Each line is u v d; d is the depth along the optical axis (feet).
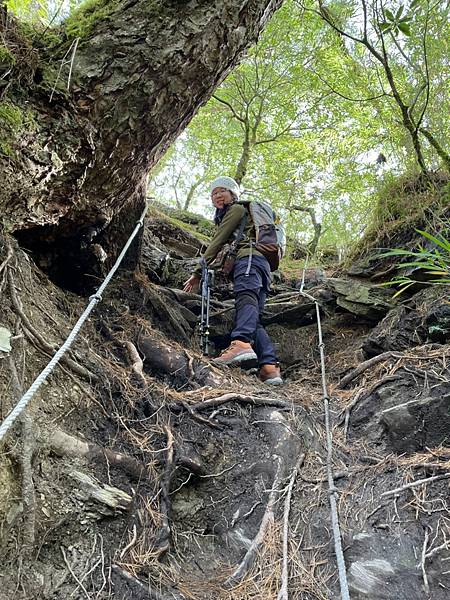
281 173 22.70
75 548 5.37
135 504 6.17
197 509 6.82
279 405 8.73
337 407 9.03
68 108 7.19
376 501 6.87
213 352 12.42
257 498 7.06
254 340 11.00
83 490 5.76
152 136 8.66
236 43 8.89
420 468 7.18
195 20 8.14
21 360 6.16
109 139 7.86
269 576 5.96
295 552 6.28
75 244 9.08
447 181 12.64
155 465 6.79
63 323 7.82
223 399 8.32
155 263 12.91
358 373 9.80
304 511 6.88
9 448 5.26
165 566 5.84
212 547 6.48
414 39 12.79
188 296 12.61
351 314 12.80
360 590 5.80
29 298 7.21
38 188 7.10
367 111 17.97
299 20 19.94
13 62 6.64
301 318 13.32
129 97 7.81
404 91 13.99
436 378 8.46
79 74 7.47
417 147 13.05
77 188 7.82
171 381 8.94
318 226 20.56
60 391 6.61
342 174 17.87
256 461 7.50
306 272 16.37
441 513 6.51
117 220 10.07
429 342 9.95
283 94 22.06
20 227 7.63
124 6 8.14
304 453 7.85
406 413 7.93
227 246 11.43
